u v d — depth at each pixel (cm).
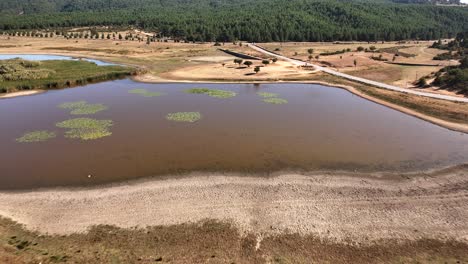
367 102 5747
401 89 6378
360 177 3123
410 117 4941
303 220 2491
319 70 8225
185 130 4253
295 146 3809
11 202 2648
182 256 2123
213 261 2088
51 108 5041
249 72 7825
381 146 3847
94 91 6122
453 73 6800
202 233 2333
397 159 3512
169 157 3472
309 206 2658
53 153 3531
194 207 2612
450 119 4747
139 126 4347
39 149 3622
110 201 2678
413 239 2333
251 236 2319
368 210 2627
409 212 2612
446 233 2395
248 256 2141
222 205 2647
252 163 3369
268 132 4234
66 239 2247
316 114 5016
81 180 2998
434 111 5056
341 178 3100
